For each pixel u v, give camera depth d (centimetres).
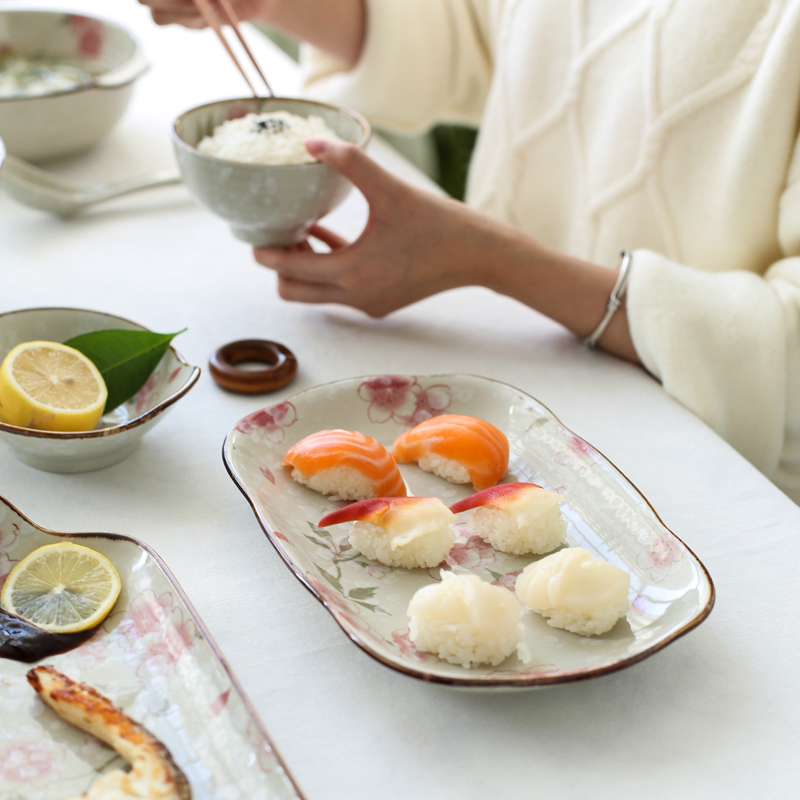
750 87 92
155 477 67
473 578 50
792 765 46
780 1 89
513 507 58
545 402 80
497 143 122
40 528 55
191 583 56
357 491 64
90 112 112
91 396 66
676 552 56
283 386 79
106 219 109
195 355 83
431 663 49
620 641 51
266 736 41
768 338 79
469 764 45
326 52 134
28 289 91
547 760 46
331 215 112
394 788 44
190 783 42
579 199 113
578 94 108
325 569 57
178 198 117
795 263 87
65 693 44
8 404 62
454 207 85
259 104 92
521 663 49
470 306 97
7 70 122
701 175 98
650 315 81
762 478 71
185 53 159
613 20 103
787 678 52
